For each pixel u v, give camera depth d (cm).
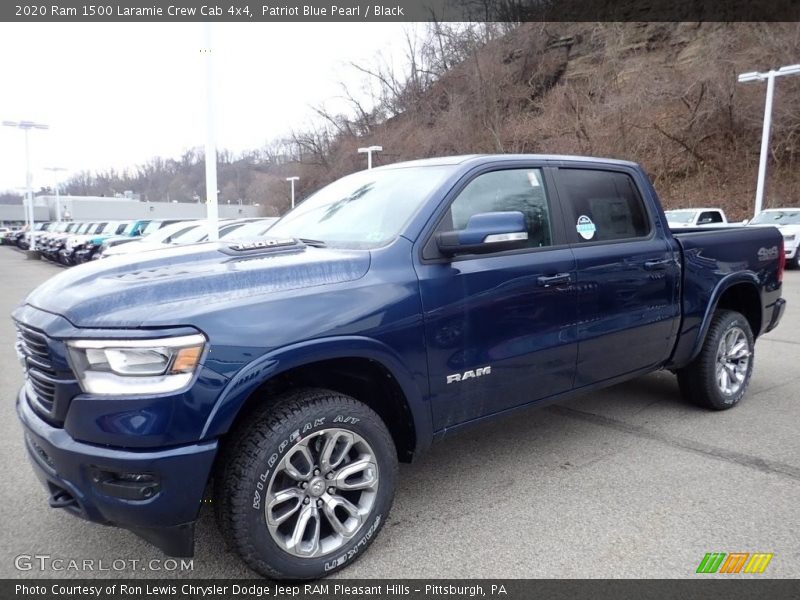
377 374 288
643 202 421
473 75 4447
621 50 3806
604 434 431
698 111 2975
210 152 1049
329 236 334
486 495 342
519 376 332
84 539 302
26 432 260
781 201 2584
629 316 390
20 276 1831
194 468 226
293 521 262
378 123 5641
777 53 2798
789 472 364
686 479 356
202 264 269
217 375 228
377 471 275
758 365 618
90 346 222
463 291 303
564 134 3606
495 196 338
